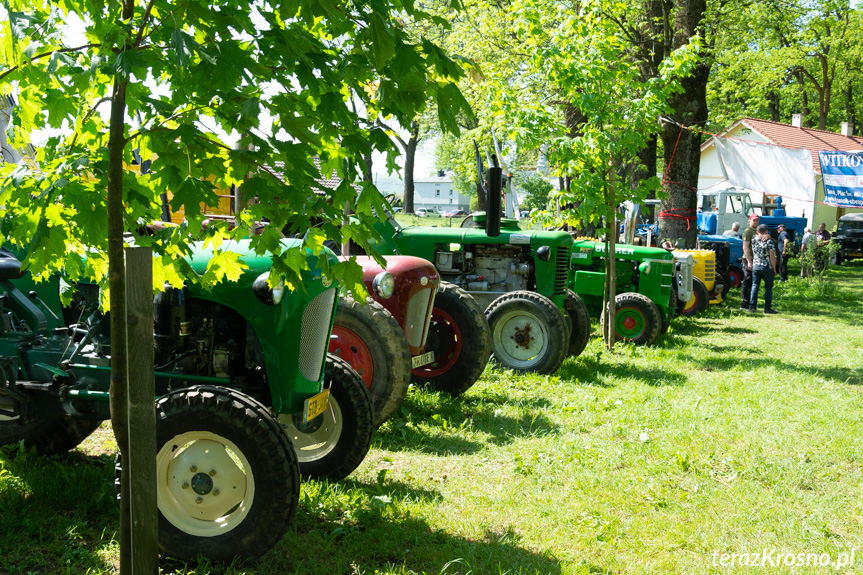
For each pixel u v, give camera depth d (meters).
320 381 3.76
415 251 8.06
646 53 16.23
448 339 6.41
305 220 2.12
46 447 4.35
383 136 2.09
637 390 6.84
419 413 5.80
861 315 13.40
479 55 16.45
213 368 3.69
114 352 2.14
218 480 3.14
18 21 1.90
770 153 14.30
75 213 2.11
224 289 3.53
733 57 21.33
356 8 1.88
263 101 1.95
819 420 5.87
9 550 3.18
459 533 3.58
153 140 2.08
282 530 3.09
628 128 8.34
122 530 2.22
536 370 7.32
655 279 10.12
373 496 3.89
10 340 3.88
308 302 3.54
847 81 34.50
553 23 10.85
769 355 9.23
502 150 8.78
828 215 29.05
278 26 1.99
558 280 7.99
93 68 1.84
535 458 4.73
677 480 4.46
